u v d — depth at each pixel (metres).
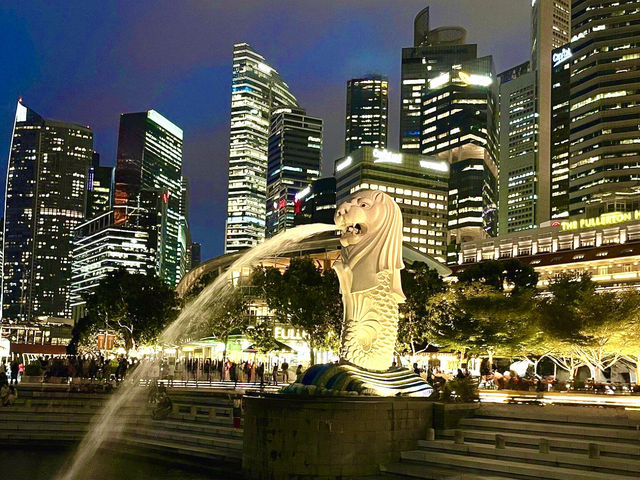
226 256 97.75
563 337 43.84
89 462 26.36
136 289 67.38
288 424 21.30
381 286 24.81
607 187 169.12
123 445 29.12
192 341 64.12
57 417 33.25
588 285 45.78
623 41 173.62
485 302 46.34
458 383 24.88
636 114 169.12
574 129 180.88
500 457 20.20
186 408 34.59
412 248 99.19
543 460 19.33
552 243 127.19
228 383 51.66
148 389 38.72
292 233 28.64
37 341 189.12
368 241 25.17
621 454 18.73
